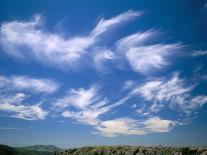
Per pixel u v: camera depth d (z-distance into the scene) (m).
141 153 198.88
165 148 183.12
